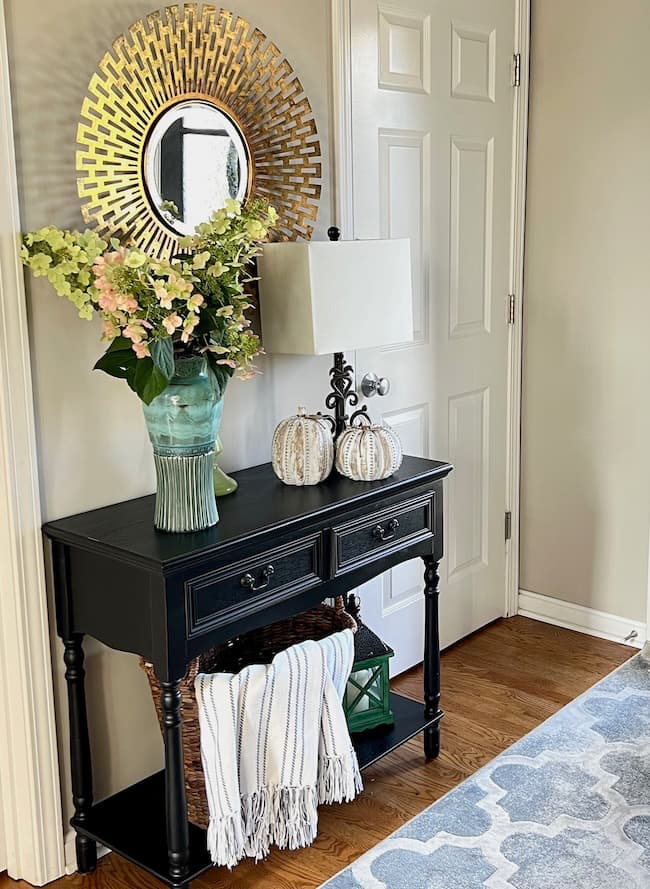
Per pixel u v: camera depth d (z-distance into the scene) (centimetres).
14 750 217
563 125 322
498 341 335
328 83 261
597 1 308
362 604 294
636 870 219
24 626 209
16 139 195
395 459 241
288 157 251
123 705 234
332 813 244
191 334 200
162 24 216
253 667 211
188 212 228
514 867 221
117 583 199
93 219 210
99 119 208
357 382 282
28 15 194
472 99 307
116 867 228
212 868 224
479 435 334
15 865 224
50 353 207
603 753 266
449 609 332
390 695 278
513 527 354
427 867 222
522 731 279
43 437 209
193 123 226
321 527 221
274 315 235
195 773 216
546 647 334
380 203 281
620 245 316
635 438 323
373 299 237
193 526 202
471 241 317
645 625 331
